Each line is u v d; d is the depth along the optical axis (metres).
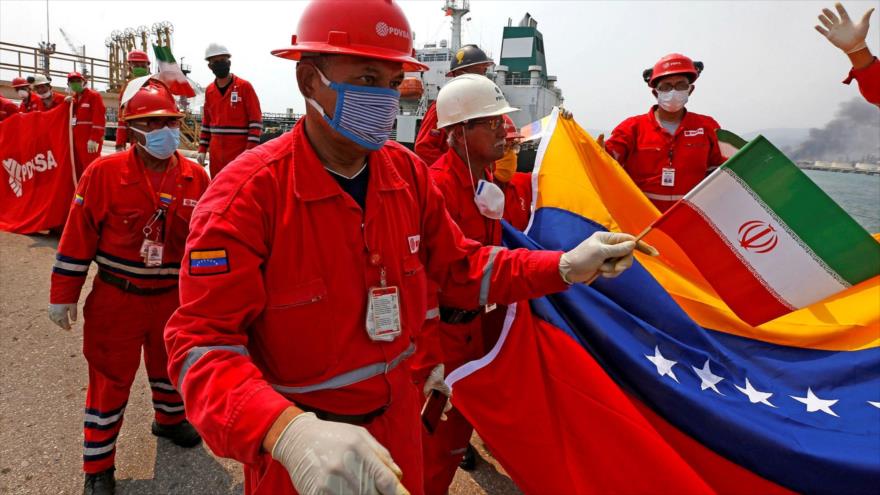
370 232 1.47
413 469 1.68
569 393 2.40
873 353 2.69
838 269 2.04
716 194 2.04
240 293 1.28
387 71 1.42
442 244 1.81
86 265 2.80
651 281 2.88
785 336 2.88
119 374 2.76
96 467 2.69
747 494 2.28
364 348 1.47
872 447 2.26
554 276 1.79
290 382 1.44
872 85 2.95
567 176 3.24
